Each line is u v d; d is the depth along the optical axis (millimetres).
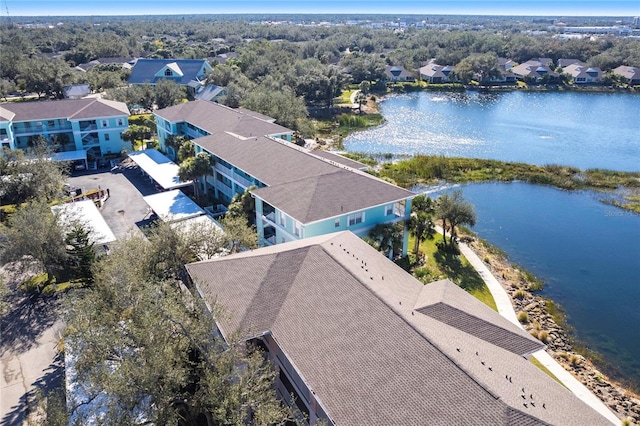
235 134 61281
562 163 80125
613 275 46500
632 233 55594
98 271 31953
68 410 21484
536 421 18078
